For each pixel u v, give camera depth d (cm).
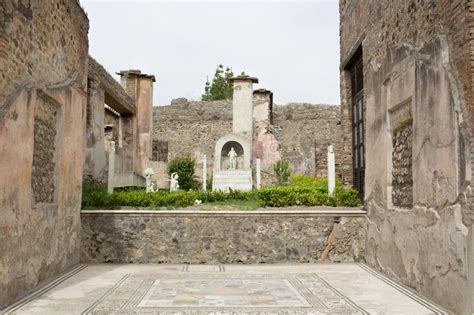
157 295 603
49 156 730
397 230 709
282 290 639
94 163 1297
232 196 1101
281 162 1922
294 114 3077
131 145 1939
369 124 877
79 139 860
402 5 695
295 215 890
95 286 659
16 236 584
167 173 1975
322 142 1748
